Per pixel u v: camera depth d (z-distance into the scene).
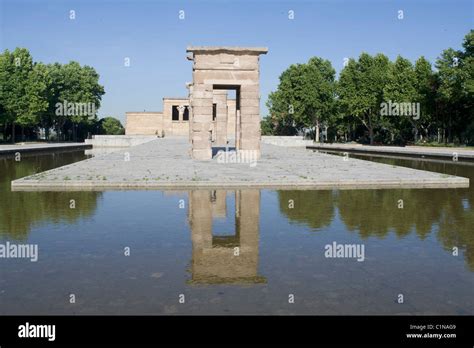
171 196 13.73
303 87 73.44
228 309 5.25
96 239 8.58
